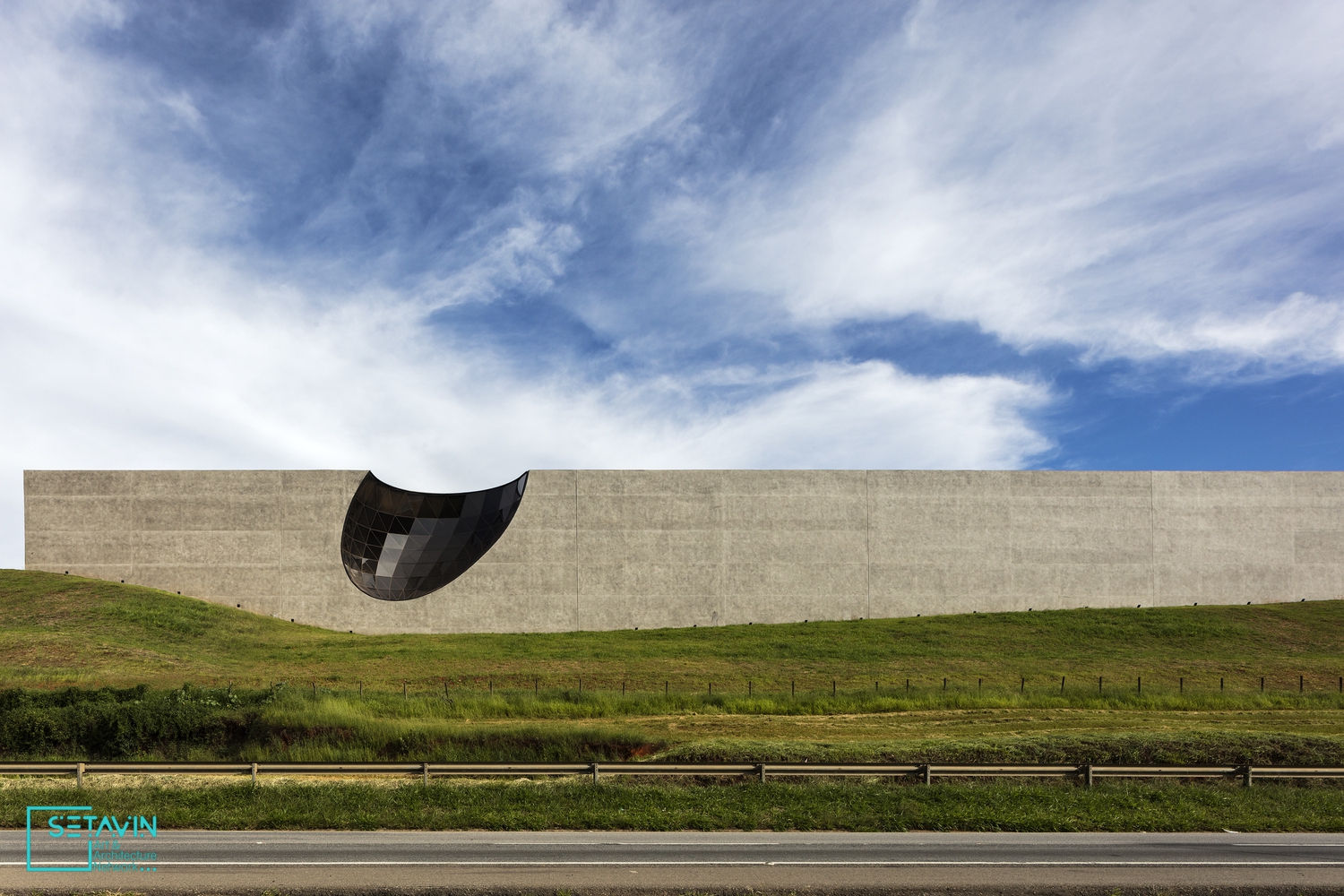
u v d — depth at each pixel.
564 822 12.09
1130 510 51.06
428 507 51.53
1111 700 28.84
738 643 41.91
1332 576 51.00
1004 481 51.00
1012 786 14.81
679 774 15.31
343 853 10.27
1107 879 9.45
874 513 50.25
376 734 20.14
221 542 46.84
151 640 37.03
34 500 46.62
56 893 8.52
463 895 8.60
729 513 49.47
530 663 36.12
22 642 33.84
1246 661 37.66
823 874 9.48
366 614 46.53
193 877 9.09
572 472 48.94
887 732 23.83
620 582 48.34
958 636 43.44
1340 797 14.55
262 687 28.28
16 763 14.57
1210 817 12.85
